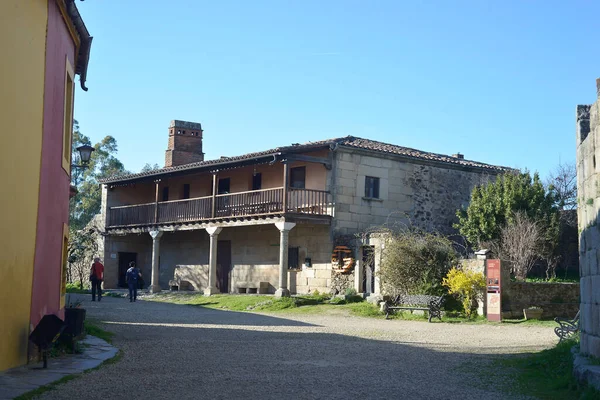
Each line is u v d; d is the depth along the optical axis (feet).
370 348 41.68
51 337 30.04
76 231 120.26
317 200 87.56
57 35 35.55
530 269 84.64
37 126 32.12
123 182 111.96
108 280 113.09
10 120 28.32
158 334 47.93
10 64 28.25
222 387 26.71
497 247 83.97
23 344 30.19
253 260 96.58
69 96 41.50
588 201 29.01
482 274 65.21
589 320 28.81
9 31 28.12
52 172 35.42
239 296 85.51
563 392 26.71
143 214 106.42
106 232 112.68
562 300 67.97
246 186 98.89
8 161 28.14
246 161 87.71
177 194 112.78
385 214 89.40
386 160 90.38
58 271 38.06
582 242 30.27
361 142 92.94
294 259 89.81
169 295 95.96
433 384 28.60
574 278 86.99
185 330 51.49
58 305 38.27
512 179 87.10
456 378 30.35
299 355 37.60
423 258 70.54
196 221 95.30
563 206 91.81
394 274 71.05
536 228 82.58
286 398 24.70
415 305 67.51
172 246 112.37
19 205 29.58
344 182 86.22
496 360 36.68
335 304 76.54
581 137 30.96
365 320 64.18
